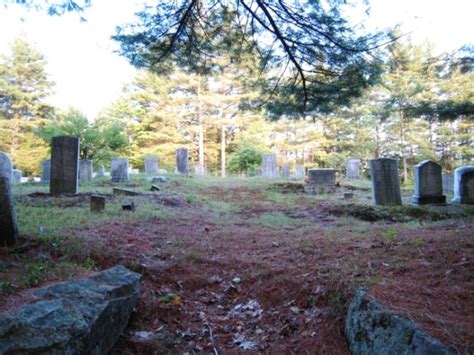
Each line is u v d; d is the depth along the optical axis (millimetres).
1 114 38531
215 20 6531
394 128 33344
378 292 3117
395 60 6938
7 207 4605
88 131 20812
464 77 26734
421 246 4773
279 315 3697
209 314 3893
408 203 12062
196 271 4859
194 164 38969
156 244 5750
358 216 9602
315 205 11672
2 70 37219
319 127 38906
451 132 32000
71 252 4609
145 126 36781
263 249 5816
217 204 11883
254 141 34656
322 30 6199
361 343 2812
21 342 2207
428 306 2762
